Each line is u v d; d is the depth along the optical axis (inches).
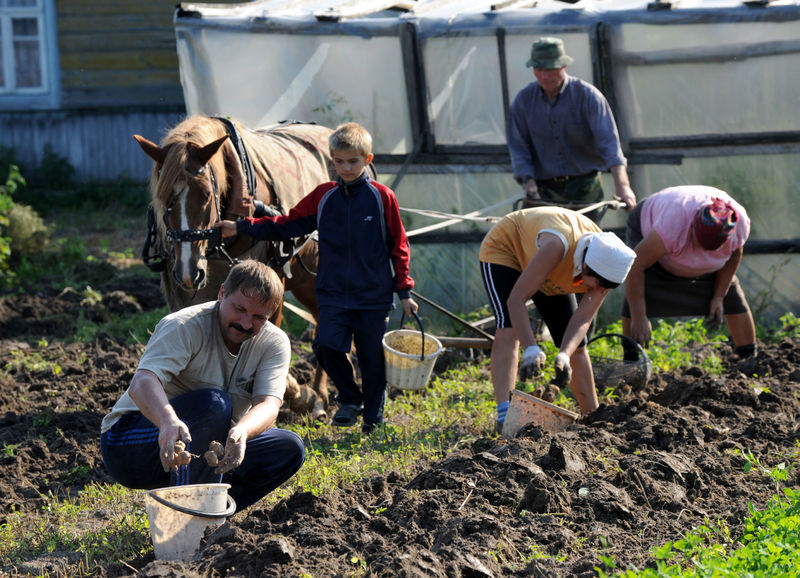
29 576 305.0
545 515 311.0
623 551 287.3
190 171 413.1
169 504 281.6
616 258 360.5
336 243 442.6
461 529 295.3
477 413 474.3
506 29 684.7
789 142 667.4
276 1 756.0
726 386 458.0
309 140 532.1
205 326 305.9
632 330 481.1
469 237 715.4
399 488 339.9
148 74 1284.4
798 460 362.0
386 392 493.4
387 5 747.4
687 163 688.4
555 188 639.1
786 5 639.1
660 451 374.6
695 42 665.0
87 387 544.1
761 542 267.3
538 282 376.8
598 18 670.5
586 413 437.4
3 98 1277.1
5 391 542.9
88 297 757.9
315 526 297.4
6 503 390.0
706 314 508.1
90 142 1290.6
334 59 698.2
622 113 689.6
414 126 711.1
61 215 1203.2
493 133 710.5
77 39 1274.6
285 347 317.4
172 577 261.7
